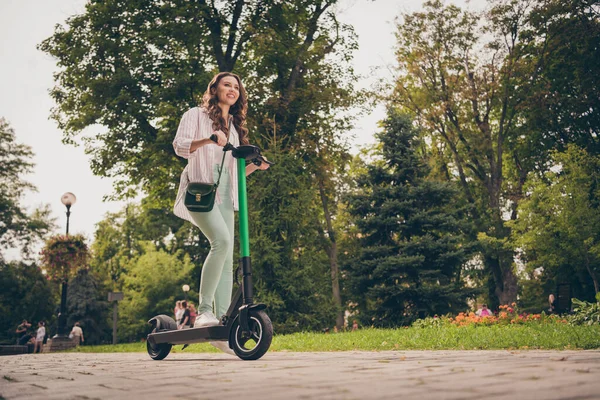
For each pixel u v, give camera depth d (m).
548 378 1.68
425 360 2.84
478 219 27.56
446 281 22.33
